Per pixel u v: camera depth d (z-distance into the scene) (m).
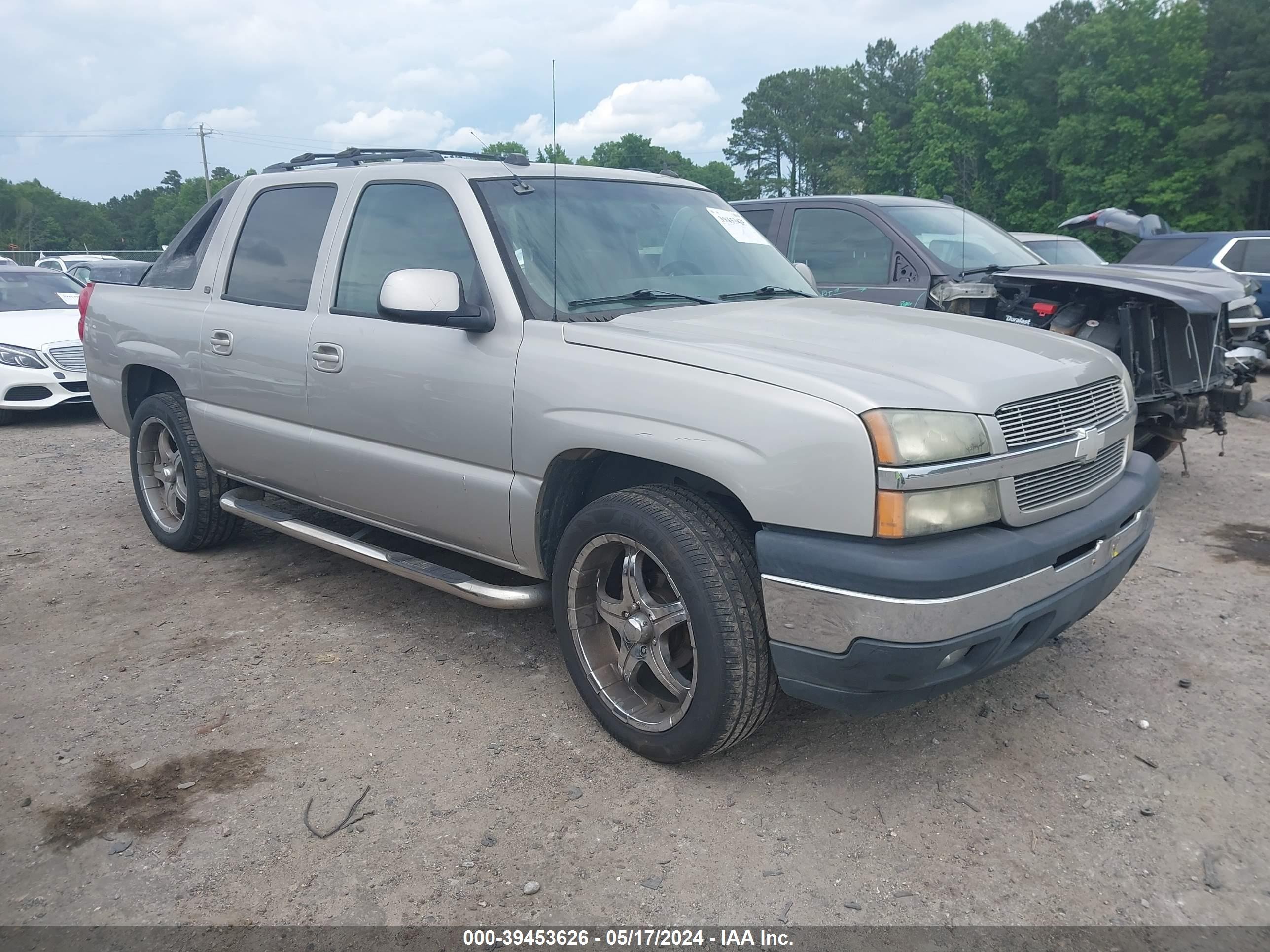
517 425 3.07
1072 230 12.62
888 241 6.47
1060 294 5.81
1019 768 2.91
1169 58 42.81
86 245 114.38
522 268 3.24
